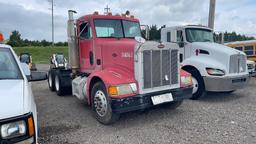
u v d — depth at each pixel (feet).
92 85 15.97
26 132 7.23
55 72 25.89
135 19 19.76
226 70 20.18
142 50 13.55
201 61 21.17
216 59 20.88
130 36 18.93
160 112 17.26
